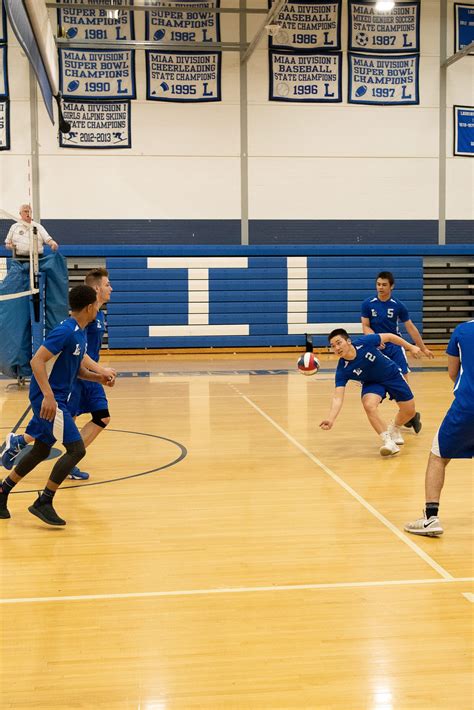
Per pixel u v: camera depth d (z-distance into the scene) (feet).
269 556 13.47
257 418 28.02
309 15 52.85
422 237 54.70
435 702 8.50
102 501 17.22
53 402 14.60
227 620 10.70
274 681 8.97
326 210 53.88
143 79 51.83
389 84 53.83
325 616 10.82
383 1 46.39
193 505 16.87
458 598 11.46
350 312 53.88
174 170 52.54
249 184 53.16
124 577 12.44
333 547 13.93
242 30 52.26
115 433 25.20
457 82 54.34
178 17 51.88
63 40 50.37
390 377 21.99
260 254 52.85
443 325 55.16
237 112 52.70
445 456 14.51
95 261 51.83
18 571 12.74
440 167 54.49
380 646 9.87
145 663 9.43
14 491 18.04
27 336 36.29
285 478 19.26
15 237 35.83
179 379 39.70
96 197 52.03
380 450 21.44
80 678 9.05
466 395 14.03
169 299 52.47
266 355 52.06
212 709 8.36
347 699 8.56
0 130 50.98
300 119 53.21
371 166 54.03
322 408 30.32
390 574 12.50
